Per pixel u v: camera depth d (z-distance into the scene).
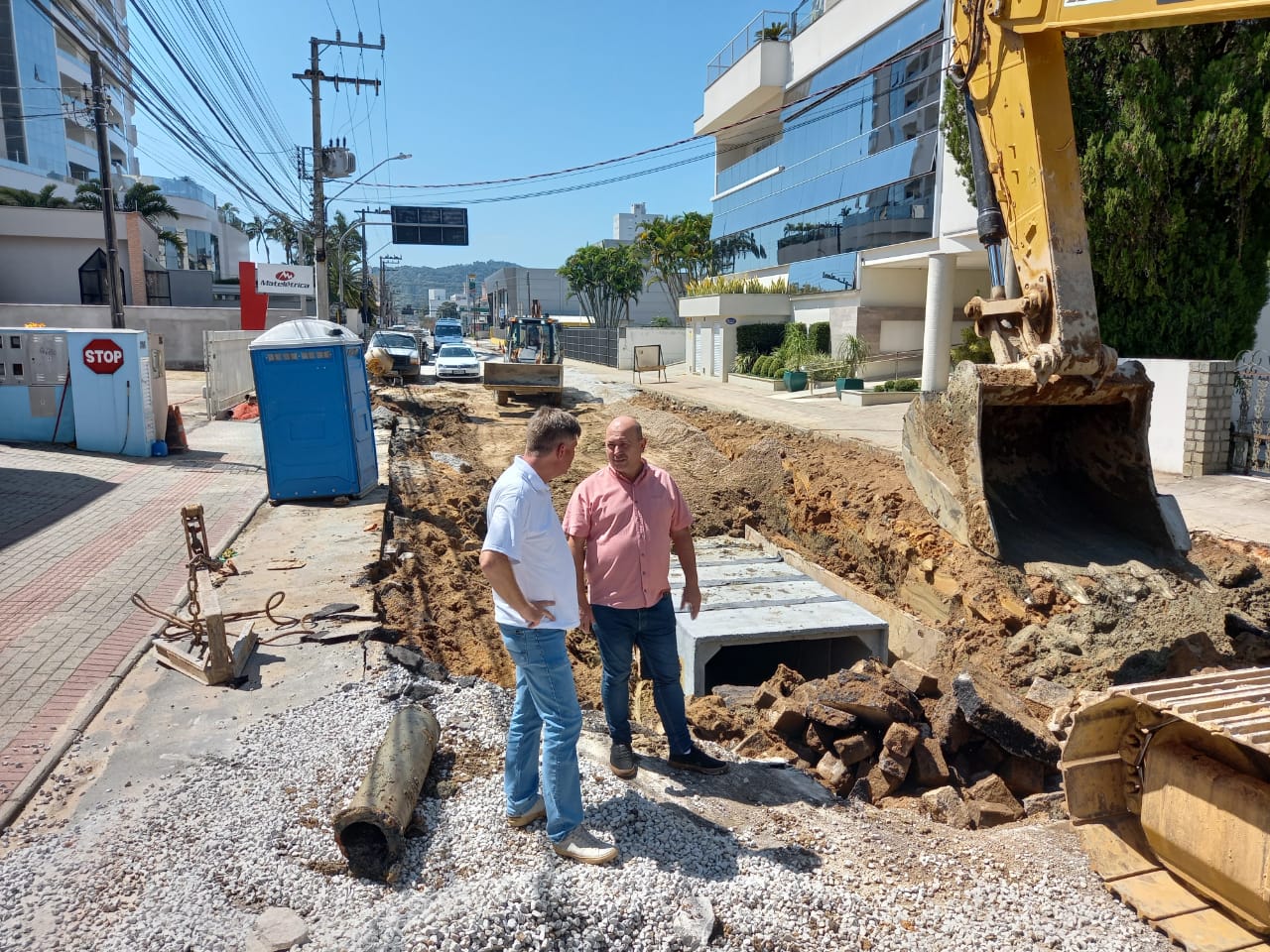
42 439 13.45
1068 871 3.89
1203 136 11.45
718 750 5.47
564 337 52.53
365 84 27.55
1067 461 8.74
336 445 10.72
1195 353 12.70
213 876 3.46
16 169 48.22
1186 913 3.44
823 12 26.16
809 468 12.65
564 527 4.56
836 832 4.28
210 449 14.36
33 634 6.22
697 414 20.81
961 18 7.71
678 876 3.57
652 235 52.72
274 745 4.55
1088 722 3.79
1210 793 3.34
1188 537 8.02
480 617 7.69
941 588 8.49
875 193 23.36
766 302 29.48
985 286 24.38
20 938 3.08
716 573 9.39
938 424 8.83
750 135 35.75
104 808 3.99
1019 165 7.24
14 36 48.47
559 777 3.60
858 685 5.88
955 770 5.55
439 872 3.52
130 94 11.34
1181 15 5.30
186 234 66.56
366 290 72.06
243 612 6.52
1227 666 6.68
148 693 5.26
